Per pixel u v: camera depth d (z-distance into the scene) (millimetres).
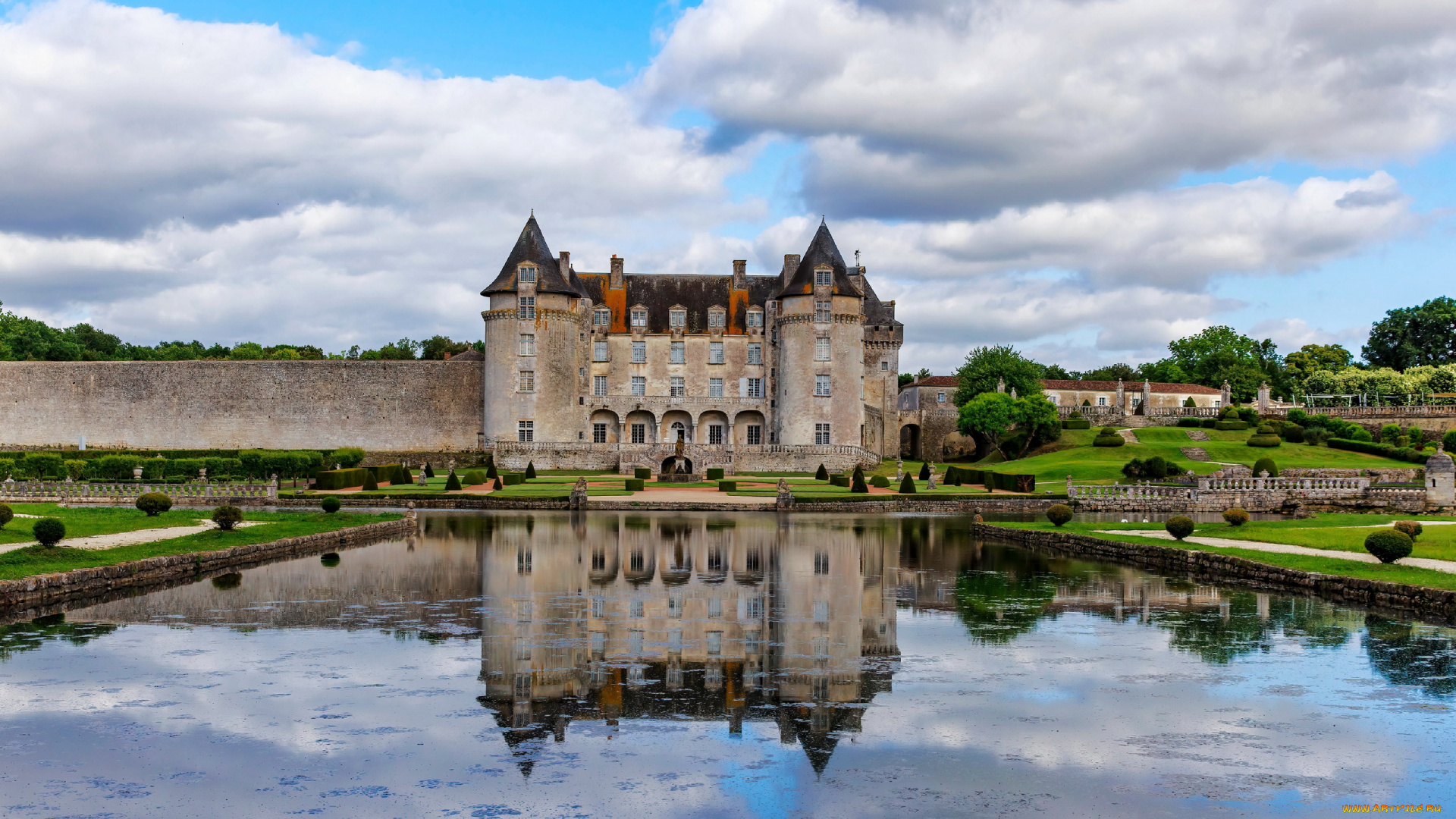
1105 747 16578
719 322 99375
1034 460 93188
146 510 46219
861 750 16438
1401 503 61500
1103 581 33094
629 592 30078
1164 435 101125
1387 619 26375
